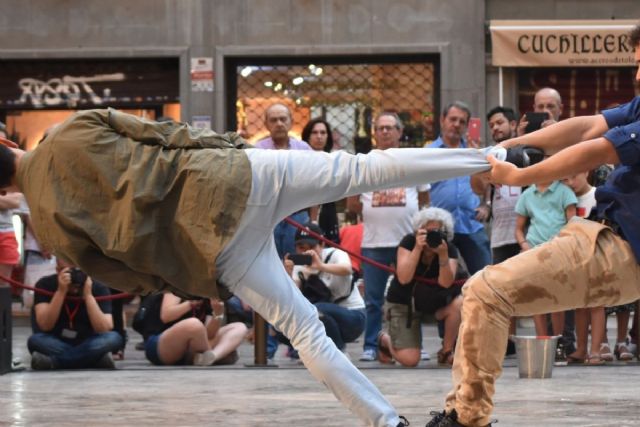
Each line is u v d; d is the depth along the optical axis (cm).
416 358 1248
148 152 636
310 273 1301
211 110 1955
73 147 636
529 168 600
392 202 1327
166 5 1959
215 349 1299
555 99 1377
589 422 796
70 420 828
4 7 1967
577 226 608
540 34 1911
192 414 856
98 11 1964
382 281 1329
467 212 1350
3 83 1997
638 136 580
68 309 1251
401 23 1945
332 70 1975
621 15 1925
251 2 1955
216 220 623
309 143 1490
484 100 1939
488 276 609
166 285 653
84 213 636
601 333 1262
